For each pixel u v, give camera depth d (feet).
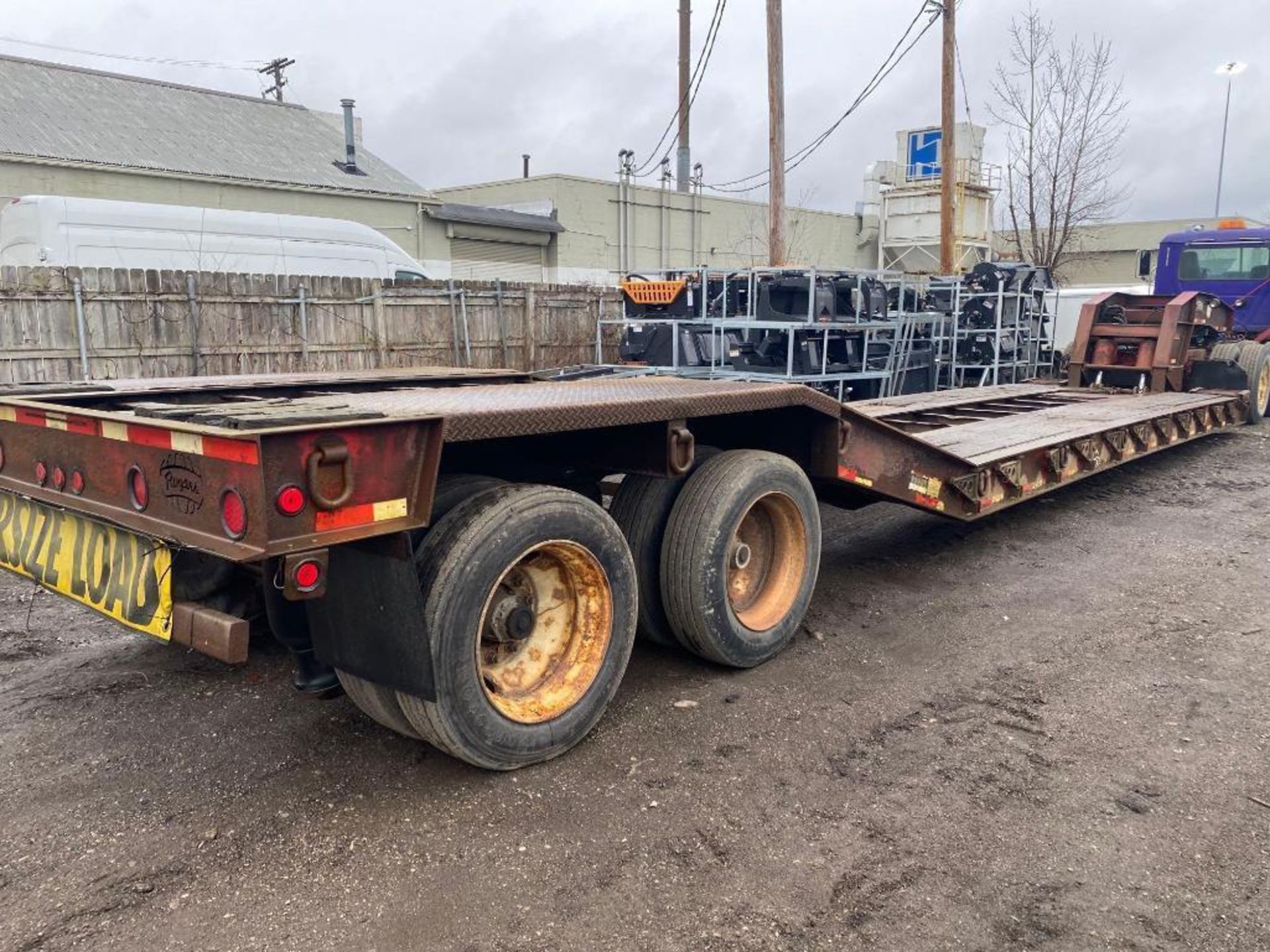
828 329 40.55
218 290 34.14
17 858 9.29
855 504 17.29
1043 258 70.90
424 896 8.74
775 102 53.16
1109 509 25.23
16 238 35.40
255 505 8.09
